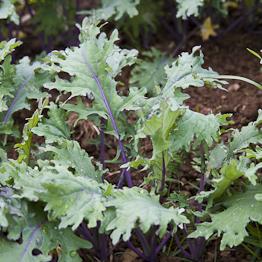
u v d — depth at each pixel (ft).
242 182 8.11
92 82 8.70
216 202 8.03
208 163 8.39
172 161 8.62
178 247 8.54
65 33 13.82
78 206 7.02
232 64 12.75
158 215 6.82
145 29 13.42
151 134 7.65
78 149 8.21
